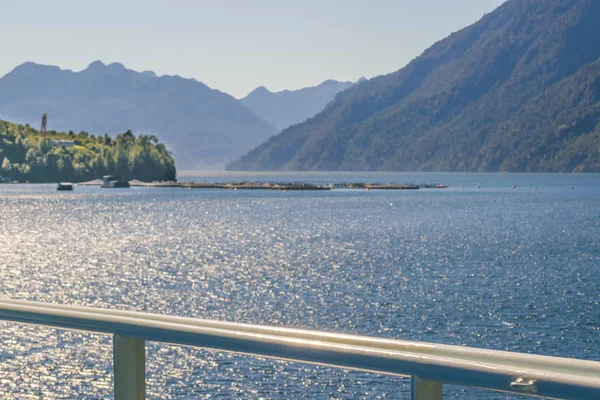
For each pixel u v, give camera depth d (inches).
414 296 1636.3
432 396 128.7
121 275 2102.6
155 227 4170.8
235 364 828.0
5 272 2202.3
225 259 2534.5
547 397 111.3
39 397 724.0
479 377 118.3
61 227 4242.1
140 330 157.0
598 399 106.0
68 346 924.6
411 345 131.5
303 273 2107.5
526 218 4628.4
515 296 1617.9
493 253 2640.3
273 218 4837.6
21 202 7234.3
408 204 6599.4
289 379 759.7
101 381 789.2
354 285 1838.1
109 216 5172.2
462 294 1659.7
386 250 2790.4
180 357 864.9
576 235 3378.4
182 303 1596.9
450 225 4101.9
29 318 175.8
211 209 5949.8
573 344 1121.4
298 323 1341.0
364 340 137.2
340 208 5984.3
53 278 2052.2
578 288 1743.4
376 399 704.4
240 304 1566.2
